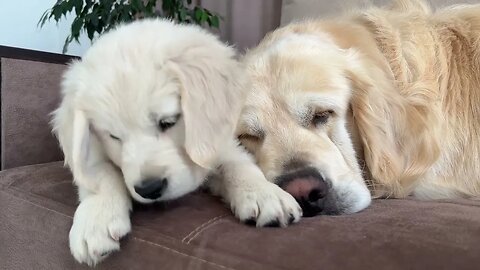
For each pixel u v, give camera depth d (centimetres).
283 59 38
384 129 38
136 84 31
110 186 31
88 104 32
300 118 37
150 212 30
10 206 36
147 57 32
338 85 38
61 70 53
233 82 34
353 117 39
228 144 34
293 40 41
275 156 35
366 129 38
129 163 31
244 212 27
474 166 40
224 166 33
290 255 23
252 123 37
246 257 24
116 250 28
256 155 37
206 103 31
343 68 39
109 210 28
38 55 53
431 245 22
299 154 35
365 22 45
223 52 35
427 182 39
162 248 27
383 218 27
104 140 34
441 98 41
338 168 35
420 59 41
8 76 49
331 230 25
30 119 51
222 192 33
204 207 31
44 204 34
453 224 24
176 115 32
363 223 26
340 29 43
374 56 41
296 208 28
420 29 44
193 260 25
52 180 38
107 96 31
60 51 88
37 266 34
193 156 30
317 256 23
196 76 31
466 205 30
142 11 68
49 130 52
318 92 36
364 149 39
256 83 38
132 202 31
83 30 77
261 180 30
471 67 42
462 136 40
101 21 67
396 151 38
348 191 33
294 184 33
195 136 31
